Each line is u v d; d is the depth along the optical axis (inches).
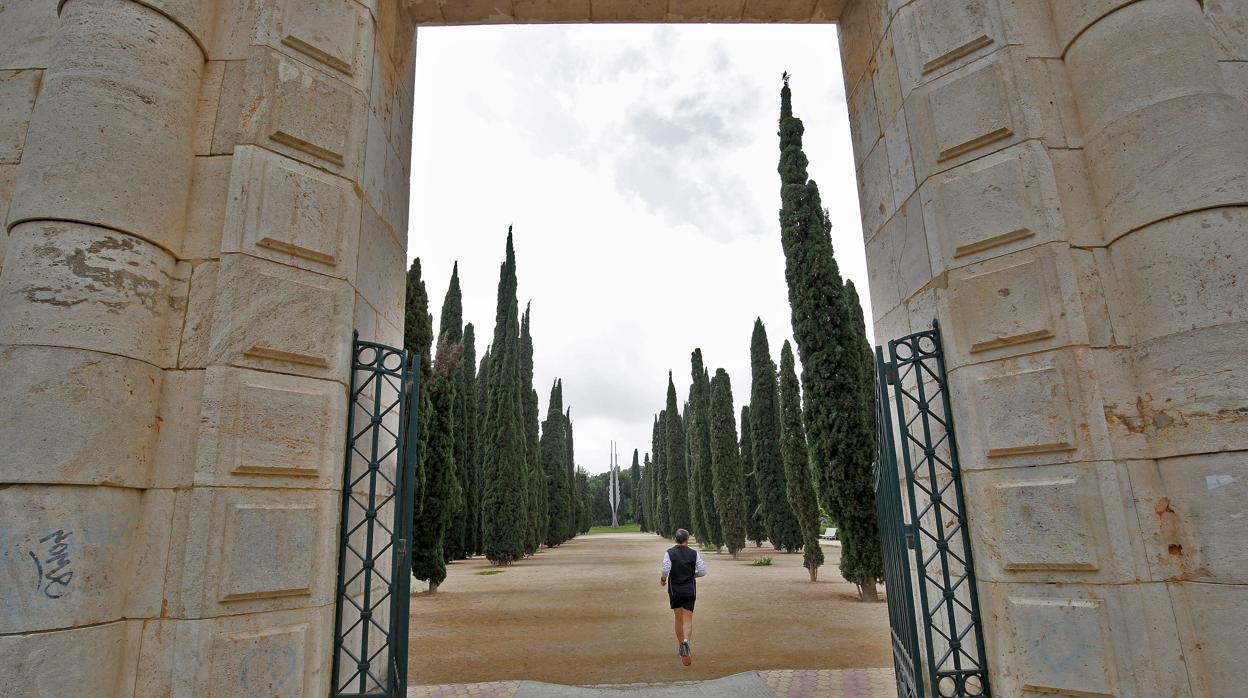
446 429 644.7
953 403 156.4
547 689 273.6
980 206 155.1
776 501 1054.4
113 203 132.5
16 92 153.2
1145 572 130.6
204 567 128.0
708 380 1408.7
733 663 323.6
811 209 554.6
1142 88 141.3
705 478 1306.6
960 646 151.3
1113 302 144.4
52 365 122.8
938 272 161.6
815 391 530.6
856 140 219.1
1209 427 127.3
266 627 133.1
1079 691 129.4
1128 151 141.9
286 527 138.2
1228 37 145.8
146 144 138.3
